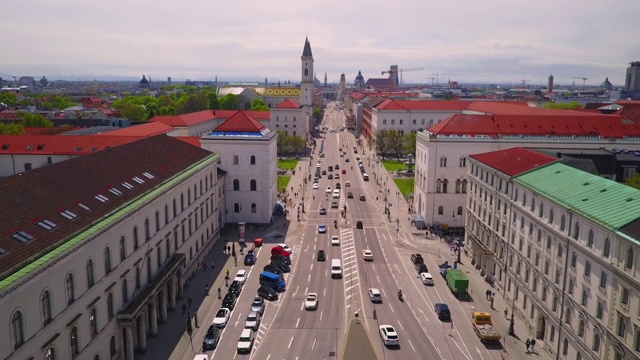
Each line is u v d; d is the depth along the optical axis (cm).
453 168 11875
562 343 6203
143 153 8244
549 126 12444
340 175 18738
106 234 5475
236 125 12156
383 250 10512
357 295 8156
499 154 9662
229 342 6575
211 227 10475
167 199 7575
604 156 9662
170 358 6191
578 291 5838
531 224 7200
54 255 4400
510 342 6781
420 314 7500
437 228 12081
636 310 4734
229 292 7919
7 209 4675
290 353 6319
